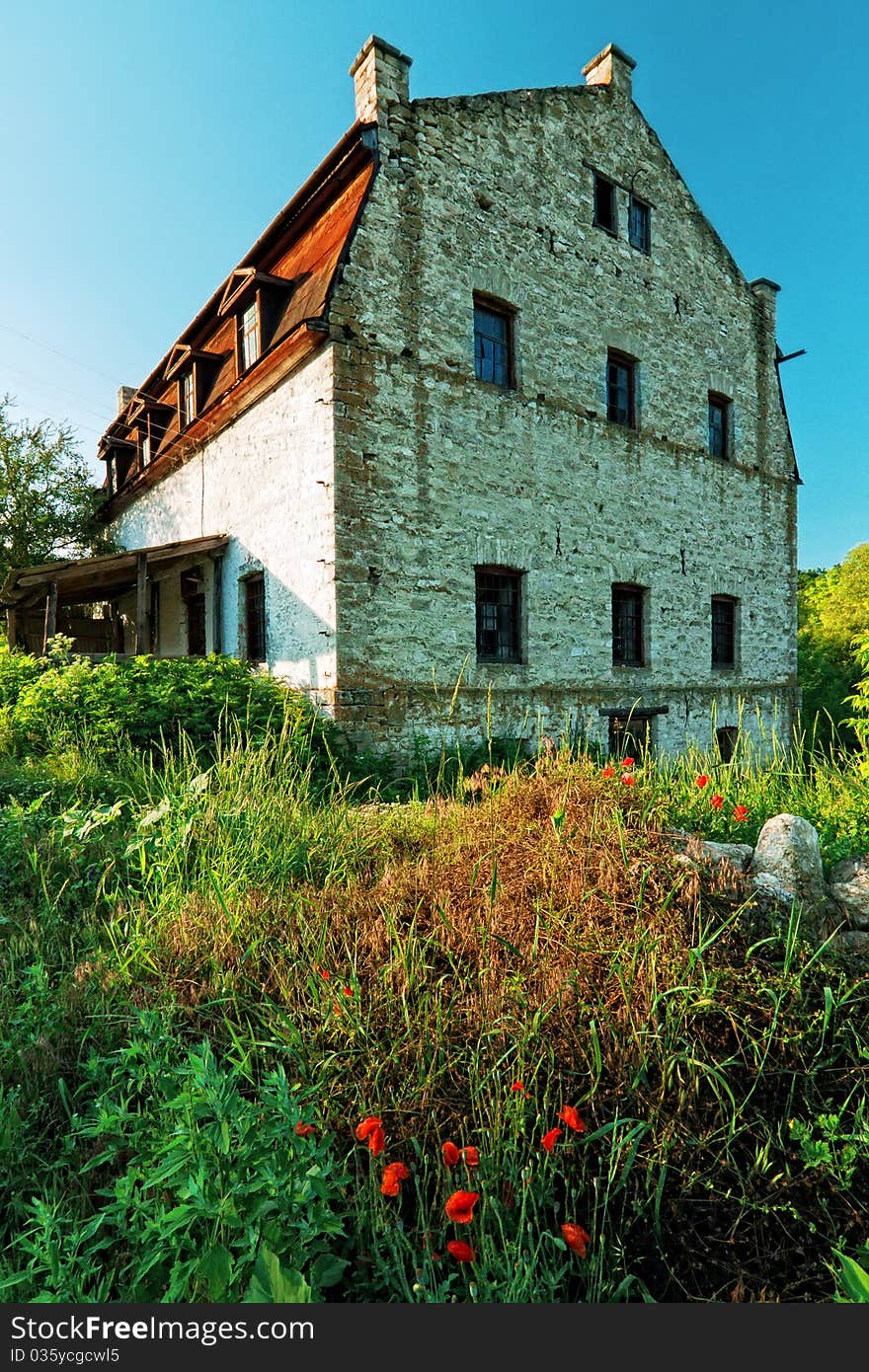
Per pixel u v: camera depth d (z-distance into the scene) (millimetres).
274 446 9289
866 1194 1997
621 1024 2297
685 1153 2039
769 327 14266
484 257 9438
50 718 6770
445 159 9039
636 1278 1751
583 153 10836
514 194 9844
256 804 4336
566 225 10531
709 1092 2197
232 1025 2520
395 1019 2479
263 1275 1444
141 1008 2678
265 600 9570
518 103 9914
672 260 12289
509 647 9867
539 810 3592
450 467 9008
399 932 2938
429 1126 2111
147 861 4000
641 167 11812
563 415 10367
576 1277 1828
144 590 10008
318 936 3020
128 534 15680
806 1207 1948
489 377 9727
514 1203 1931
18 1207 1982
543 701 9945
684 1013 2252
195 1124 1799
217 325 12281
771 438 14258
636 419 11617
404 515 8547
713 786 4277
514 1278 1650
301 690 8484
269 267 10664
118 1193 1763
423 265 8773
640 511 11492
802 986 2523
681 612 12164
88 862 4188
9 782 5359
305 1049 2398
